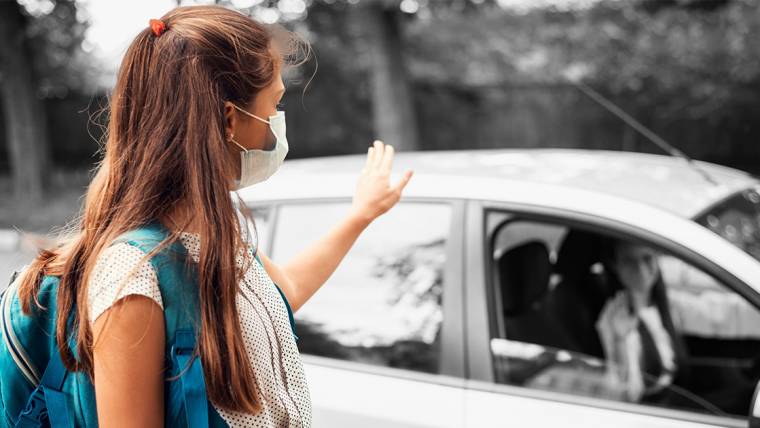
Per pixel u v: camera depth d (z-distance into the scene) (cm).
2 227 1175
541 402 206
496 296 222
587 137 1352
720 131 1274
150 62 121
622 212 211
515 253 245
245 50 123
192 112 118
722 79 1248
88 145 1580
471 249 224
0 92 1598
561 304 277
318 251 164
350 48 1328
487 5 1157
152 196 118
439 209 234
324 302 243
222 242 117
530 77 1365
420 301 228
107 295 114
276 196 260
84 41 1400
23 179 1323
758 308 191
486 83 1398
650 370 278
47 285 123
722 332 303
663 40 1261
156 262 116
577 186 226
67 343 120
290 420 127
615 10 1259
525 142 1391
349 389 221
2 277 593
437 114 1424
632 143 1322
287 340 132
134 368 114
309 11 1187
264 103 127
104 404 114
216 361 117
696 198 229
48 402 121
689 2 1209
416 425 209
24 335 123
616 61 1297
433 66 1398
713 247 200
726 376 285
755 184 260
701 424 194
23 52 1317
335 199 250
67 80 1555
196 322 117
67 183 1511
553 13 1288
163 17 127
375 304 235
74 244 124
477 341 215
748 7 1202
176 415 119
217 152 119
